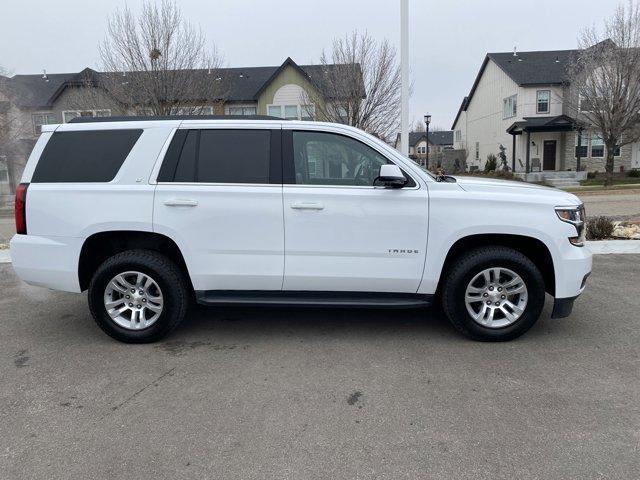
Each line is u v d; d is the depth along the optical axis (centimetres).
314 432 301
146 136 434
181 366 398
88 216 426
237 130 434
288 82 2664
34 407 335
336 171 432
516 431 299
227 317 521
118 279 439
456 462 270
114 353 427
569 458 272
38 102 2891
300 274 429
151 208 423
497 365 392
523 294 429
